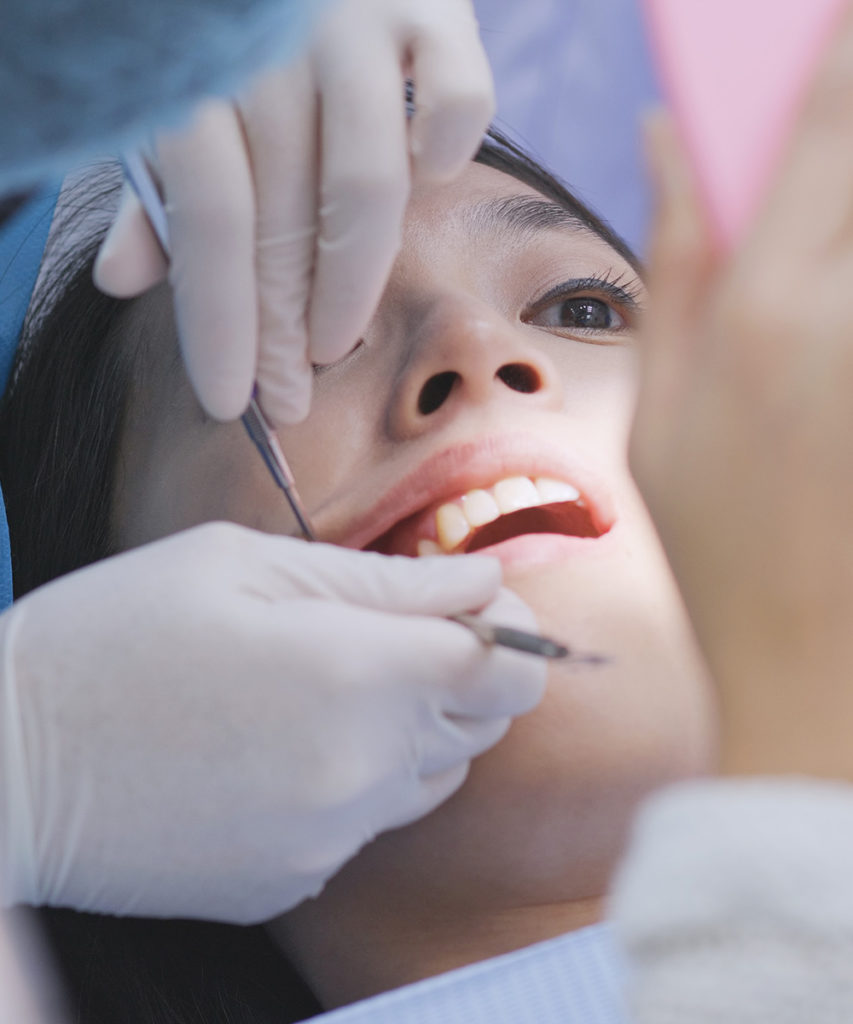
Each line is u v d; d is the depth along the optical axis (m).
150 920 1.27
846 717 0.46
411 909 1.10
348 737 0.92
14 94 0.57
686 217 0.49
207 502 1.24
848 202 0.46
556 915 1.10
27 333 1.52
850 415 0.45
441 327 1.13
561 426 1.16
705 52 1.04
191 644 0.93
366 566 1.00
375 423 1.19
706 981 0.41
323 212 1.06
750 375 0.47
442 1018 0.88
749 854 0.42
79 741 0.92
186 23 0.56
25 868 0.93
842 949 0.40
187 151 0.99
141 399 1.35
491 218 1.28
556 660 0.96
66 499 1.40
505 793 1.03
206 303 1.04
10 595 1.35
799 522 0.46
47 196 1.49
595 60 2.19
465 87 1.06
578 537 1.19
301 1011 1.29
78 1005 1.24
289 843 0.94
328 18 1.03
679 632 1.06
